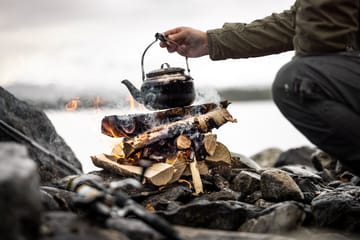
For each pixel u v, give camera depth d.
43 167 3.20
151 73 2.84
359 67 2.19
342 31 2.14
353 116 2.17
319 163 4.18
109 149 5.20
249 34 2.82
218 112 2.79
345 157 2.22
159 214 2.37
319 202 2.53
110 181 2.78
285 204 2.39
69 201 2.45
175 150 2.75
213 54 2.89
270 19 2.82
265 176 2.75
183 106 2.85
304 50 2.24
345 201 2.51
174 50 2.99
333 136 2.20
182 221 2.35
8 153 1.77
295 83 2.23
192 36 2.92
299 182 2.95
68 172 3.35
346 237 2.39
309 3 2.16
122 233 1.84
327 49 2.20
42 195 2.28
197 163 2.81
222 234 2.00
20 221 1.55
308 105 2.23
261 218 2.32
